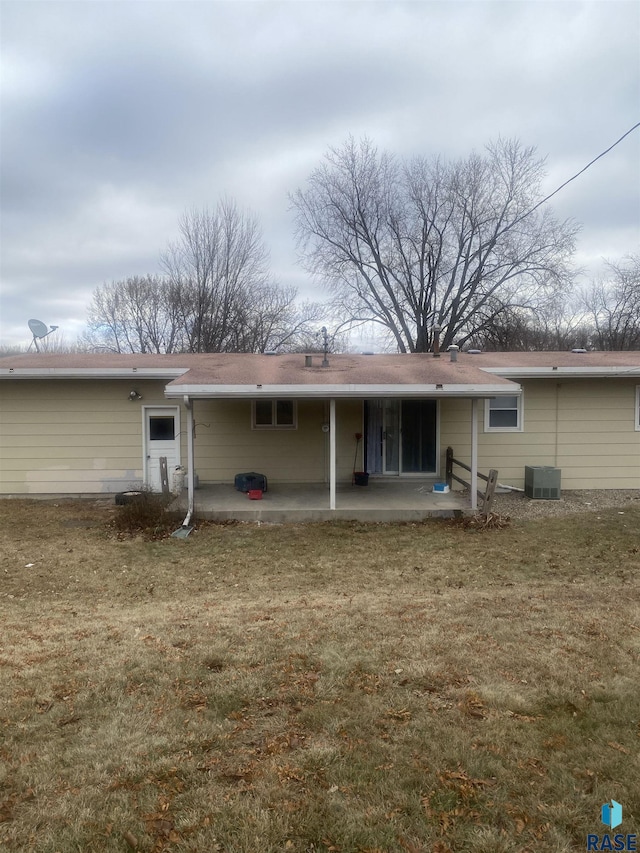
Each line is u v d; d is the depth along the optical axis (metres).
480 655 4.18
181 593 6.29
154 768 2.90
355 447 12.54
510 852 2.36
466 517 9.77
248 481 11.36
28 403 11.98
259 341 29.95
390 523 9.68
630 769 2.86
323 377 10.22
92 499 11.94
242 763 2.95
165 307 31.30
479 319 28.94
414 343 30.67
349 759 2.97
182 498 10.76
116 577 6.88
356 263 30.28
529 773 2.85
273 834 2.46
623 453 12.41
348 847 2.40
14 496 12.02
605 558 7.53
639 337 29.22
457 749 3.04
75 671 4.03
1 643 4.65
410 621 4.95
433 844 2.41
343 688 3.72
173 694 3.68
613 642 4.43
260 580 6.74
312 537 8.79
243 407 12.37
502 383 9.77
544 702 3.52
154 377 11.86
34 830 2.49
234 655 4.25
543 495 11.53
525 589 6.09
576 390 12.38
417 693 3.64
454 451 12.59
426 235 29.14
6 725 3.32
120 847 2.40
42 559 7.62
